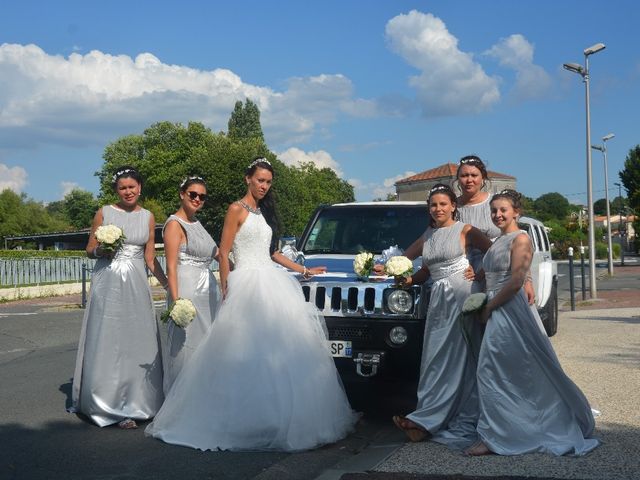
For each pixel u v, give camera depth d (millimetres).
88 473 4793
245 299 5629
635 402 6273
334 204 8516
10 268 24812
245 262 5828
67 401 7215
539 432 4934
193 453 5273
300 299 5836
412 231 7844
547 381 5016
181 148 73438
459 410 5465
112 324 6148
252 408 5344
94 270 6312
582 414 5082
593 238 21484
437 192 5645
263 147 61969
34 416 6539
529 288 5379
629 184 63031
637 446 4961
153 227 6516
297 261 7324
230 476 4723
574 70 22578
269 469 4859
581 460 4672
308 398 5461
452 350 5441
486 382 5035
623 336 10883
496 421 4969
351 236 7910
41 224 78062
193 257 6312
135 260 6328
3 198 76688
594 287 21328
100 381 6094
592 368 8023
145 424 6180
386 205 8250
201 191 6309
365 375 6262
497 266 5172
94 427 6102
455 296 5445
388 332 6164
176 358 6148
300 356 5551
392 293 6176
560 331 12047
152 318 6363
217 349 5574
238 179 54844
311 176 95812
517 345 4996
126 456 5199
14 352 11008
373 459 5105
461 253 5527
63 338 12852
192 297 6234
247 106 92562
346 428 5836
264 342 5500
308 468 4941
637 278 33344
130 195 6332
